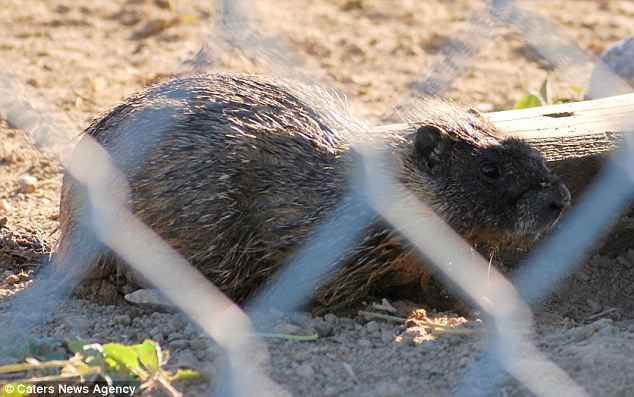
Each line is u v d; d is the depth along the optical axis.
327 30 19.86
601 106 11.98
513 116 11.88
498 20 19.17
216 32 17.59
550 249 11.72
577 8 21.73
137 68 17.61
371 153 11.07
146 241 10.70
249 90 11.24
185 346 9.39
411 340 9.55
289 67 17.62
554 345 9.31
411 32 20.00
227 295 10.88
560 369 8.62
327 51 18.61
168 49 18.59
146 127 10.79
